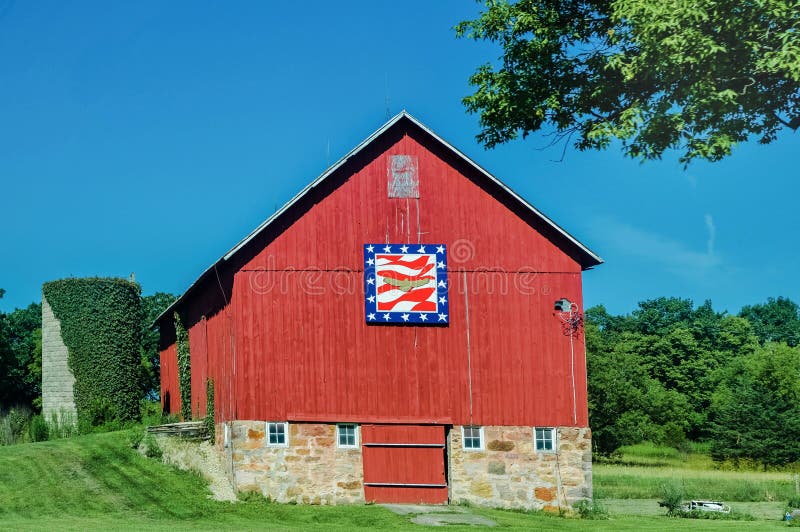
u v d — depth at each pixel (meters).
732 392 73.88
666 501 32.44
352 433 26.75
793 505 34.97
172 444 29.39
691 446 68.25
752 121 16.64
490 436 26.97
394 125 27.89
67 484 25.28
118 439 29.75
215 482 26.72
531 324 27.52
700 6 15.41
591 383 58.84
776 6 14.95
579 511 26.77
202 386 31.91
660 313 90.00
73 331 38.50
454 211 27.70
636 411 59.97
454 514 24.75
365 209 27.48
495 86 22.64
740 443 61.88
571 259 27.86
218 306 28.94
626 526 24.27
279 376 26.67
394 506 25.88
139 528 20.77
